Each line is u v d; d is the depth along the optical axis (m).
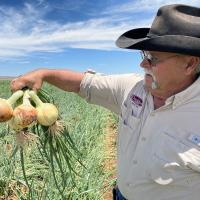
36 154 5.37
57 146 2.47
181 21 2.09
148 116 2.27
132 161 2.38
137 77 2.54
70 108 11.59
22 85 2.37
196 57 2.11
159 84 2.20
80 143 5.79
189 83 2.19
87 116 9.60
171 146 2.18
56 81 2.64
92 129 7.64
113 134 9.12
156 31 2.16
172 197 2.27
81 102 14.83
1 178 4.62
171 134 2.20
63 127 2.36
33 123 2.14
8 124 2.21
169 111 2.20
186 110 2.17
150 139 2.27
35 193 3.94
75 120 8.93
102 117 10.38
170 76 2.15
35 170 4.96
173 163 2.18
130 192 2.45
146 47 2.09
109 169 5.79
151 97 2.33
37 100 2.22
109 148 7.47
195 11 2.13
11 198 4.55
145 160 2.29
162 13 2.16
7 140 5.78
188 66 2.13
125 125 2.42
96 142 6.96
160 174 2.23
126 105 2.46
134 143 2.37
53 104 2.28
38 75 2.48
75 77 2.67
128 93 2.49
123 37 2.40
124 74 2.63
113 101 2.65
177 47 2.04
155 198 2.33
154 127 2.25
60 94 17.73
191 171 2.17
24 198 4.31
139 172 2.34
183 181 2.20
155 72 2.17
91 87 2.66
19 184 4.72
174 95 2.15
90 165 4.83
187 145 2.15
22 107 2.10
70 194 3.97
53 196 3.93
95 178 4.41
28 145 2.26
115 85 2.59
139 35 2.47
